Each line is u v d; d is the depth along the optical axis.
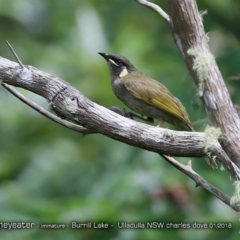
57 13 18.17
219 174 12.61
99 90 15.07
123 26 18.02
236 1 15.04
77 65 15.86
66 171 14.43
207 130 8.40
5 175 14.51
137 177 12.13
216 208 12.07
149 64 15.53
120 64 11.96
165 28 17.06
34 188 14.07
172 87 13.70
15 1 18.05
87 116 8.44
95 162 14.62
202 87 8.79
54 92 8.50
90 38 16.75
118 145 14.20
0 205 11.44
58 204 11.68
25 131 16.03
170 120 11.32
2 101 16.17
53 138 15.80
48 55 16.42
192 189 12.18
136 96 11.28
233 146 8.61
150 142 8.44
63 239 11.48
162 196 11.87
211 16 15.09
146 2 9.31
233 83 13.07
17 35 18.06
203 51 8.96
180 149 8.41
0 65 8.67
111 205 11.67
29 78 8.59
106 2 18.30
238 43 14.89
